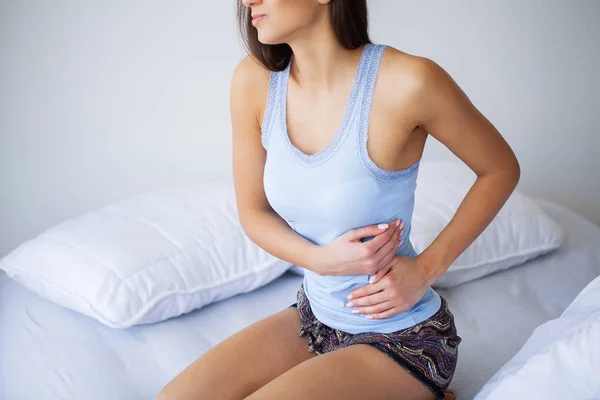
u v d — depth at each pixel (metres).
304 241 1.45
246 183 1.57
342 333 1.47
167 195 2.22
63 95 2.50
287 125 1.41
